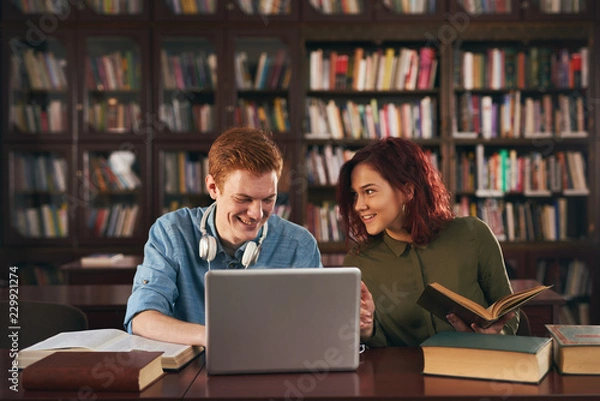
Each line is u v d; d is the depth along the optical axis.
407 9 4.68
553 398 1.47
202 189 4.77
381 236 2.14
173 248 2.00
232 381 1.58
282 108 4.77
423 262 2.09
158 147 4.75
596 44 4.69
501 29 4.68
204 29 4.71
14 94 4.74
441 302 1.77
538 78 4.75
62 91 4.75
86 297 3.14
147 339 1.81
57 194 4.77
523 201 4.81
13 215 4.74
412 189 2.02
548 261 4.73
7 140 4.74
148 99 4.74
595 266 4.70
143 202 4.75
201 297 2.01
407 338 2.09
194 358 1.78
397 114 4.81
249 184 1.77
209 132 4.75
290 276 1.62
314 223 4.81
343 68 4.79
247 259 1.90
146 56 4.73
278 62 4.75
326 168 4.80
